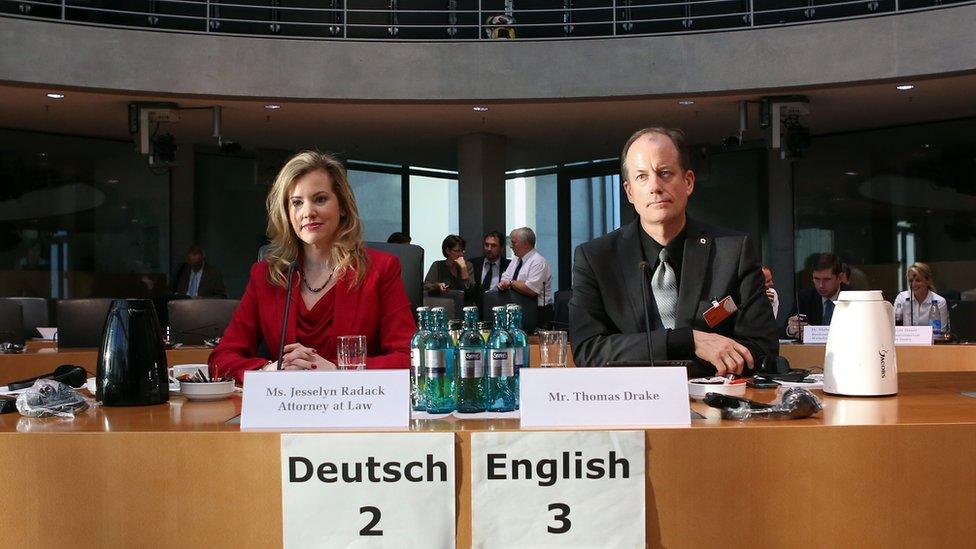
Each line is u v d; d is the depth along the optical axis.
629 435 1.31
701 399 1.69
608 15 9.73
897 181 9.95
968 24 7.28
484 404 1.52
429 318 1.55
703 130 9.97
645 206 2.11
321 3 9.76
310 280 2.28
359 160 11.94
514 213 12.95
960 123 9.52
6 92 7.80
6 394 1.81
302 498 1.32
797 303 5.00
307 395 1.37
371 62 8.26
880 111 9.03
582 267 2.23
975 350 3.91
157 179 10.57
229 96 8.00
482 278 8.43
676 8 9.62
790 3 9.36
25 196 9.71
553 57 8.30
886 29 7.56
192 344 4.28
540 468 1.31
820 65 7.76
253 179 11.52
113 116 8.93
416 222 12.73
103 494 1.32
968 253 9.52
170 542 1.32
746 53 7.97
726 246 2.15
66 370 1.95
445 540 1.31
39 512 1.32
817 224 10.43
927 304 5.30
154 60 7.78
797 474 1.30
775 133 8.27
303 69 8.15
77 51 7.54
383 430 1.33
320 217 2.20
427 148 11.05
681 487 1.31
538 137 10.32
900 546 1.29
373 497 1.32
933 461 1.30
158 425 1.41
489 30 9.51
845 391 1.67
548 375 1.35
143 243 10.48
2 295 9.55
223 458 1.32
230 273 11.30
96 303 4.25
